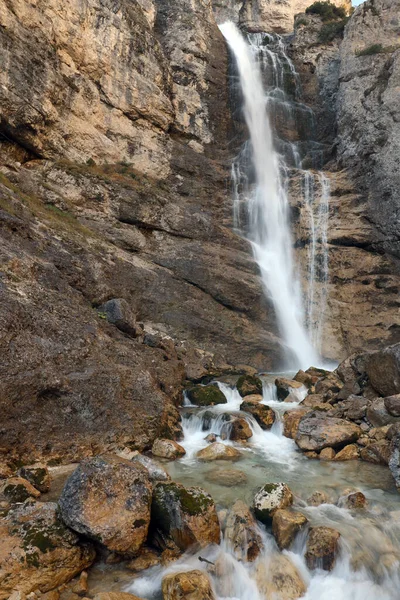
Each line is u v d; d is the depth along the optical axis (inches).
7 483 241.9
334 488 266.7
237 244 705.0
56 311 366.9
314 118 960.3
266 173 852.6
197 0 999.6
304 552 208.1
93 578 193.8
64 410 309.1
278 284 703.7
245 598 190.5
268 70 1007.0
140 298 570.3
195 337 581.9
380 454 305.3
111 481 211.2
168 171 780.0
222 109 939.3
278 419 378.3
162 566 200.1
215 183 807.1
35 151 614.5
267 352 610.9
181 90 894.4
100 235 599.5
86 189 621.3
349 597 190.4
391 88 771.4
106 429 320.5
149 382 374.9
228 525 221.0
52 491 251.8
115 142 740.0
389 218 712.4
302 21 1103.6
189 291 615.2
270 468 298.7
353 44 884.0
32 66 597.9
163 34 947.3
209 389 439.8
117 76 752.3
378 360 393.4
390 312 686.5
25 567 180.7
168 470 292.2
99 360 353.4
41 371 306.2
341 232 740.7
